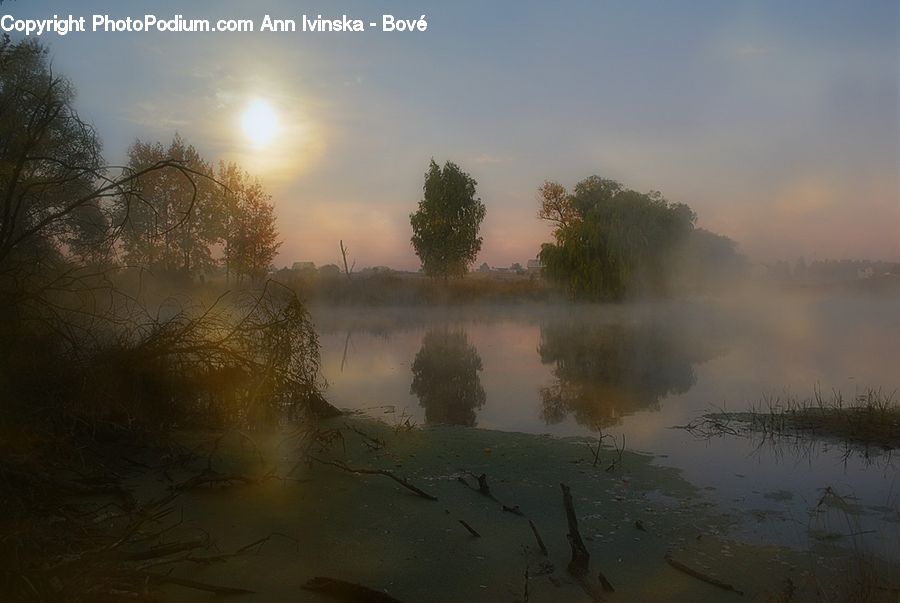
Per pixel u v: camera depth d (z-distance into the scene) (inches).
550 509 285.4
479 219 2039.9
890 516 279.1
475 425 441.4
